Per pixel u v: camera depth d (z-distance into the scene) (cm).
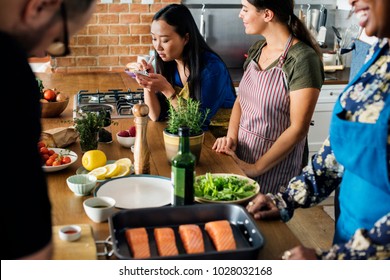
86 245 150
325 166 174
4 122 95
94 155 215
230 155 247
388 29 138
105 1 466
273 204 175
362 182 150
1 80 95
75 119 253
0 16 100
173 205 173
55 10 104
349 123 147
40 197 101
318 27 498
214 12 486
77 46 474
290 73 251
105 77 436
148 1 473
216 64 292
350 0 141
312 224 394
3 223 96
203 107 287
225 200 182
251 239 150
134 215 157
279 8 249
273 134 264
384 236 130
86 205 175
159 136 271
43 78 425
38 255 101
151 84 284
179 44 287
